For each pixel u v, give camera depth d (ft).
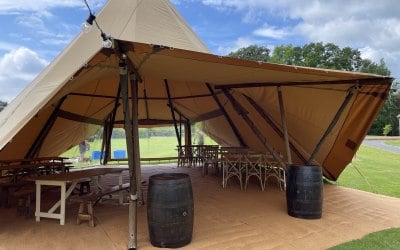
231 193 22.65
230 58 13.33
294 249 12.68
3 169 21.61
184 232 12.80
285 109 23.13
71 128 31.24
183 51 12.28
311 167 16.94
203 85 29.32
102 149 38.01
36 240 13.39
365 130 22.39
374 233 14.70
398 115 156.15
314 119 22.79
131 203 12.89
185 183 12.92
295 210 16.90
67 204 19.22
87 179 17.97
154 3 23.24
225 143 37.83
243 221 16.11
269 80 19.36
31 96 16.71
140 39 20.03
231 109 29.89
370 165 43.42
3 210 18.31
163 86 32.17
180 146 38.93
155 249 12.52
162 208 12.53
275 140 28.02
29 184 19.47
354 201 21.03
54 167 25.96
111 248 12.63
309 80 18.79
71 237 13.76
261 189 24.16
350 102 20.63
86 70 13.65
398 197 23.17
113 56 12.75
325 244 13.28
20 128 11.95
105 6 23.27
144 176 30.63
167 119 39.24
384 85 18.90
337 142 23.73
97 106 31.96
